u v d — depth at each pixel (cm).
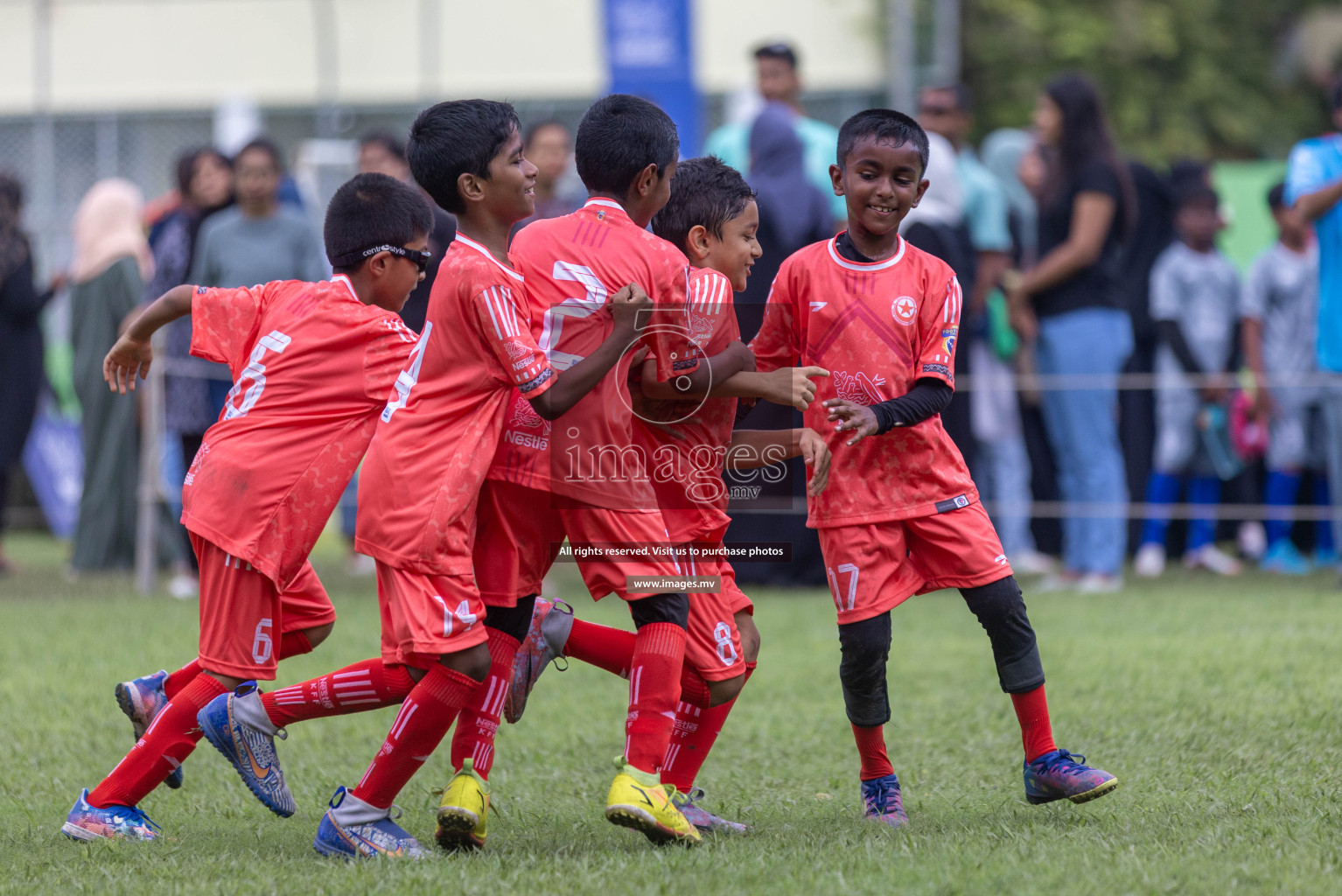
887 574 1300
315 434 1262
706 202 1336
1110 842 1159
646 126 1238
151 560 2848
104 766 1517
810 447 1266
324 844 1193
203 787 1455
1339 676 1822
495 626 1248
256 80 4419
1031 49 6131
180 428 2808
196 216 2911
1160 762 1476
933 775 1477
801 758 1573
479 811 1177
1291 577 2948
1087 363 2695
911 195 1299
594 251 1210
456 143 1200
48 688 1889
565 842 1241
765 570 2822
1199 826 1211
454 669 1166
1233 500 3234
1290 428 2991
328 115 4356
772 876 1080
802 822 1306
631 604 1241
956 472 1316
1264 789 1341
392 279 1303
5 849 1210
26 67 4497
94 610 2566
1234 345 3108
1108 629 2247
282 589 1267
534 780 1477
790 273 1343
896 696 1844
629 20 3375
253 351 1295
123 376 1368
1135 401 3116
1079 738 1586
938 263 1329
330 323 1274
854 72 3828
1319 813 1239
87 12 4462
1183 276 3041
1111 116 6028
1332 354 2703
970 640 2245
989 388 2986
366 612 2528
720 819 1304
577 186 3161
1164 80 6322
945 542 1298
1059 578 2841
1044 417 3162
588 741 1642
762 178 2645
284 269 2773
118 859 1177
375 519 1186
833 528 1302
